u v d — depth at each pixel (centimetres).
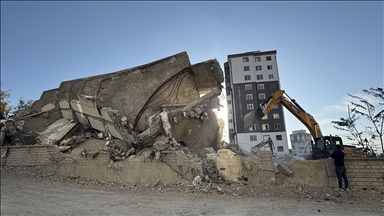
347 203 632
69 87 1608
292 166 852
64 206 657
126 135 1157
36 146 1336
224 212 563
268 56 4506
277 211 563
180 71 1581
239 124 4147
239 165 906
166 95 1526
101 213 580
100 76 1497
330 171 793
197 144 1381
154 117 1259
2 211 616
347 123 1428
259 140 3988
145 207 629
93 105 1292
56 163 1250
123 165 1073
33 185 1000
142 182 1003
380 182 754
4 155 1395
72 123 1555
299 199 686
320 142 1282
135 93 1438
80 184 1030
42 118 1688
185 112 1313
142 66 1498
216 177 923
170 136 1113
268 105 1423
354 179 778
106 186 977
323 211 558
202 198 727
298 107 1404
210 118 1543
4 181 1069
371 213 538
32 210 621
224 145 1653
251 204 638
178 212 571
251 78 4403
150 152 1022
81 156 1199
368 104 1399
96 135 1440
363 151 1303
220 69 1516
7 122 1537
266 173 864
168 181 961
